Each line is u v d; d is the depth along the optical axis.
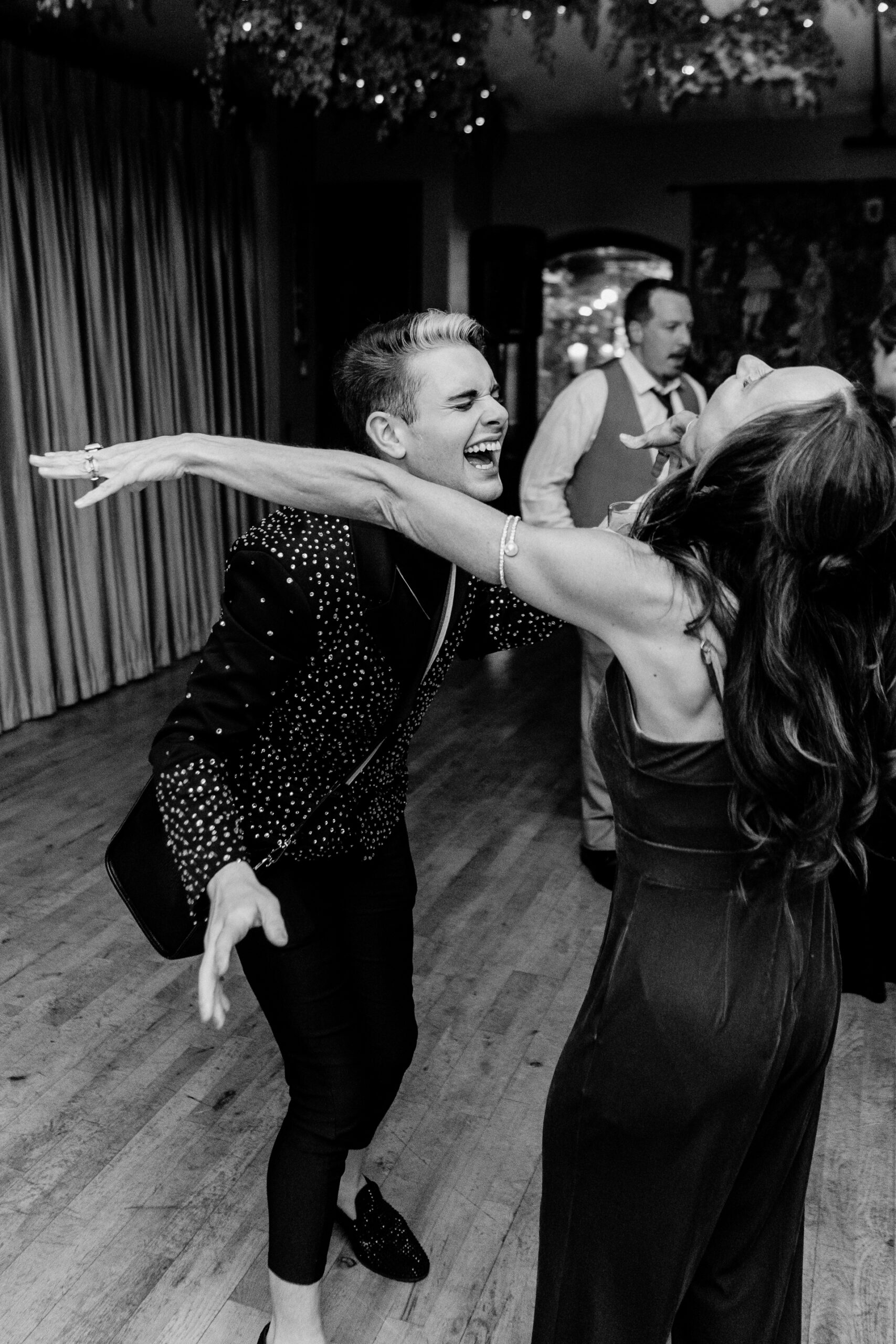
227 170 6.73
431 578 1.66
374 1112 1.94
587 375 3.82
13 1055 2.82
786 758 1.25
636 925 1.39
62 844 4.08
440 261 8.19
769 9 4.53
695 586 1.27
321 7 4.61
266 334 7.43
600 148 8.80
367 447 1.73
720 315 8.81
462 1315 2.07
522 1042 2.93
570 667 6.74
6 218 5.07
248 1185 2.38
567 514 3.91
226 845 1.53
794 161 8.50
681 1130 1.38
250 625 1.59
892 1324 2.05
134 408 6.10
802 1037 1.41
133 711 5.66
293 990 1.77
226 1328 2.02
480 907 3.68
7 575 5.26
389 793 1.87
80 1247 2.20
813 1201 2.35
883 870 3.03
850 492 1.19
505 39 6.38
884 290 8.26
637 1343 1.49
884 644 1.29
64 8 4.97
